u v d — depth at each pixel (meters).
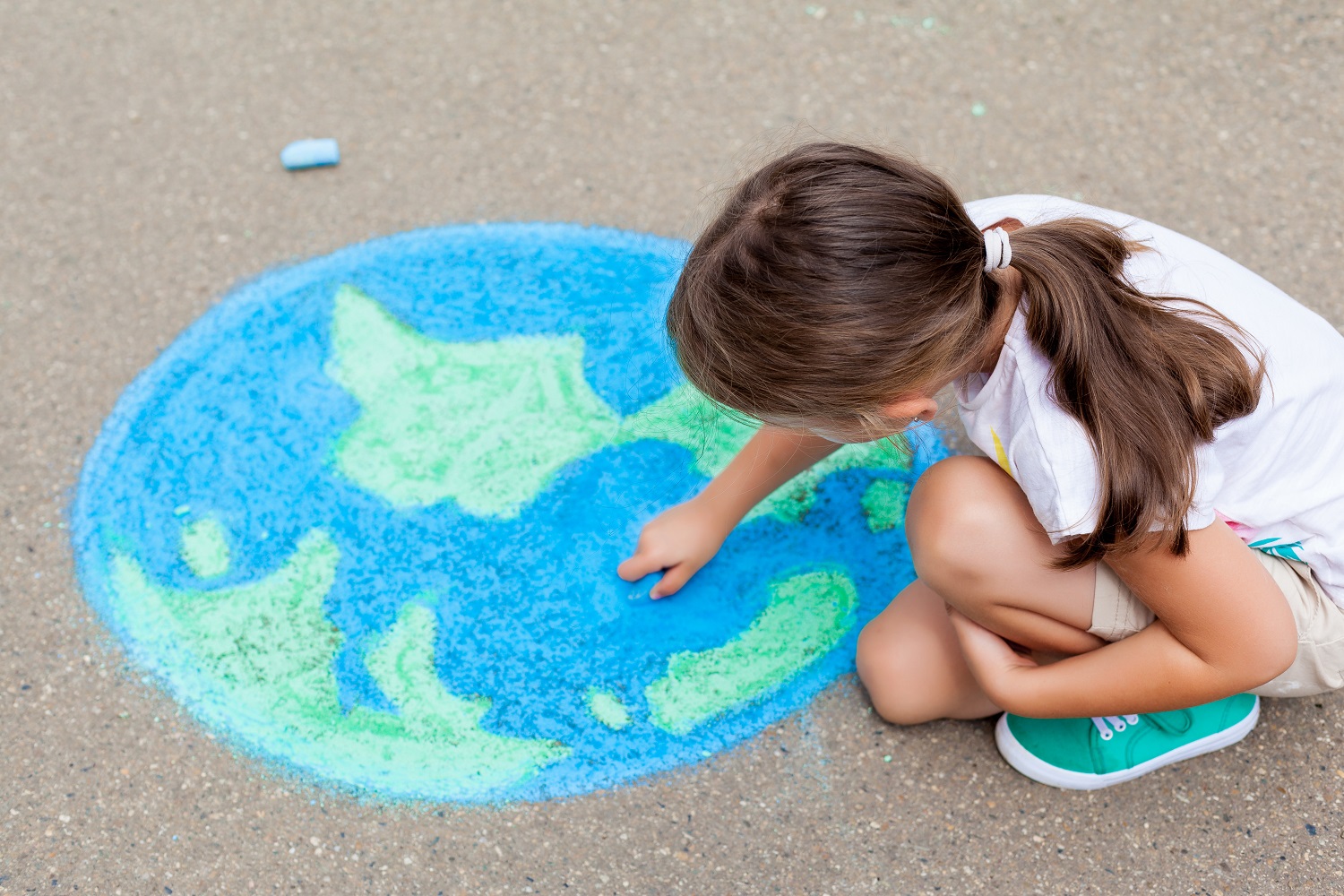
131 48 2.78
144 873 1.60
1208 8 2.78
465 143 2.57
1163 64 2.67
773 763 1.72
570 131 2.58
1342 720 1.72
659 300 2.31
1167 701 1.47
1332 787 1.66
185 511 2.02
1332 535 1.48
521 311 2.31
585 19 2.81
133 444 2.11
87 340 2.25
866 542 2.00
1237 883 1.57
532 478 2.07
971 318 1.27
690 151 2.53
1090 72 2.65
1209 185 2.43
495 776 1.71
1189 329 1.32
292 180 2.51
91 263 2.37
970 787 1.68
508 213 2.45
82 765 1.71
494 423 2.15
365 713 1.78
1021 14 2.78
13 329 2.26
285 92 2.67
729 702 1.79
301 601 1.91
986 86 2.63
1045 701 1.53
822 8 2.81
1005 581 1.50
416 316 2.30
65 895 1.58
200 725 1.76
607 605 1.91
